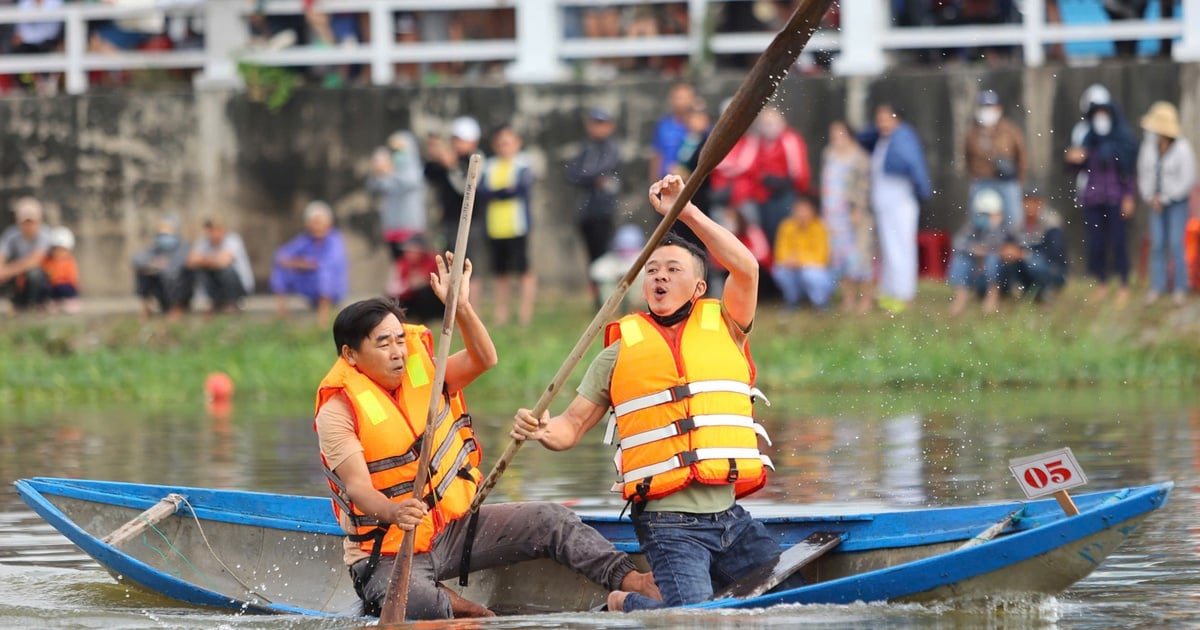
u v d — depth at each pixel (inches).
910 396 1676.9
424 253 1999.3
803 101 2121.1
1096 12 2090.3
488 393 1765.5
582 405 805.9
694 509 781.3
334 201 2253.9
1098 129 1888.5
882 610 739.4
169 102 2273.6
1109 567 838.5
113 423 1631.4
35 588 848.3
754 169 1898.4
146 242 2288.4
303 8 2261.3
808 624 715.4
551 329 1951.3
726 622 719.7
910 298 1877.5
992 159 1850.4
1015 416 1501.0
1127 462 1195.3
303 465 1282.0
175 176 2279.8
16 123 2295.8
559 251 2185.0
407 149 2007.9
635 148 2164.1
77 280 2293.3
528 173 1975.9
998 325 1841.8
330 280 2063.2
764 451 1318.9
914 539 804.0
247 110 2261.3
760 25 2177.7
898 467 1216.8
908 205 1861.5
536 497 1107.9
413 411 800.9
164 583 806.5
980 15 2110.0
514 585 841.5
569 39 2236.7
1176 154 1857.8
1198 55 2071.9
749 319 802.8
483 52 2245.3
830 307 1911.9
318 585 872.9
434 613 767.7
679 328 798.5
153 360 1967.3
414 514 759.1
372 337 789.9
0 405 1845.5
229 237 2122.3
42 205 2301.9
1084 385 1733.5
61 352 2041.1
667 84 2150.6
